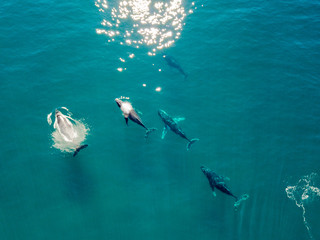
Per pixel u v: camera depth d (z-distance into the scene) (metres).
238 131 27.84
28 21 35.31
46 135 26.91
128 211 23.62
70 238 22.25
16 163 25.31
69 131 26.84
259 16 37.25
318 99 30.11
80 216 23.23
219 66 32.41
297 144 27.17
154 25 35.56
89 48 33.25
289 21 36.91
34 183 24.47
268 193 24.56
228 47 34.03
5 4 36.88
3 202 23.45
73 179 24.86
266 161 26.19
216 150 26.72
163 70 31.69
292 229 23.00
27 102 28.86
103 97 29.52
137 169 25.61
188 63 32.50
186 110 28.98
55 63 31.88
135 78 31.03
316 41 34.97
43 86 30.05
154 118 28.31
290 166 25.97
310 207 24.02
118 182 24.91
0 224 22.52
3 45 32.97
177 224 23.17
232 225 23.20
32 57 32.22
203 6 38.06
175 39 34.47
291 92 30.58
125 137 27.23
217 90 30.55
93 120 28.00
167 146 26.89
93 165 25.64
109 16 36.12
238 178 25.27
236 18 36.91
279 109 29.34
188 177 25.36
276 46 34.38
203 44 34.22
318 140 27.44
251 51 33.81
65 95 29.53
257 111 29.17
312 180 25.25
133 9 36.84
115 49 33.28
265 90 30.70
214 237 22.67
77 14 36.22
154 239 22.42
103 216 23.31
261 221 23.34
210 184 24.70
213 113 28.91
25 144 26.33
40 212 23.22
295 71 32.22
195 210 23.84
